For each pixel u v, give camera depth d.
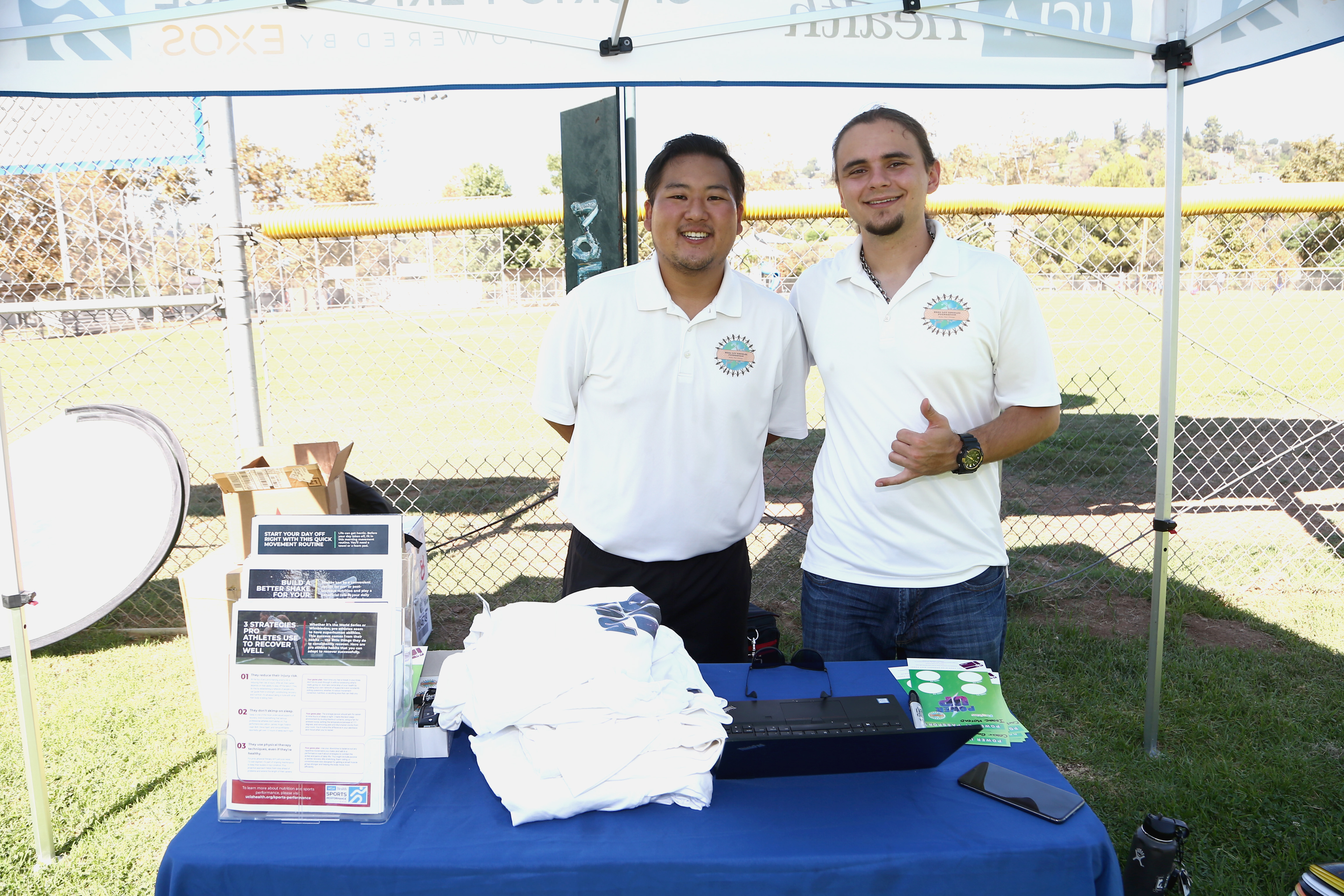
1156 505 2.82
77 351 13.59
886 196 2.03
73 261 5.21
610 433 2.28
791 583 4.64
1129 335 14.02
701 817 1.33
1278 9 2.29
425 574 3.20
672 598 2.36
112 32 2.17
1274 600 4.30
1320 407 8.66
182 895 1.23
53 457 4.12
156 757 2.94
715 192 2.06
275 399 10.23
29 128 3.65
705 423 2.24
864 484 2.17
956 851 1.25
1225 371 10.88
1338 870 1.54
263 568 1.42
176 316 15.77
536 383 2.36
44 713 3.25
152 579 4.21
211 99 3.57
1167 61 2.49
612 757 1.34
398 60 2.27
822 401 9.38
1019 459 7.09
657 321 2.19
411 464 7.18
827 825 1.31
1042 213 4.51
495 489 6.42
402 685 1.48
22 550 3.90
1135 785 2.77
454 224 4.06
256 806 1.33
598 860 1.22
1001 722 1.65
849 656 2.25
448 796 1.39
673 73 2.36
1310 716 3.17
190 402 9.84
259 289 4.91
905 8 2.34
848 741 1.38
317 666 1.36
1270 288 11.42
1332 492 6.08
